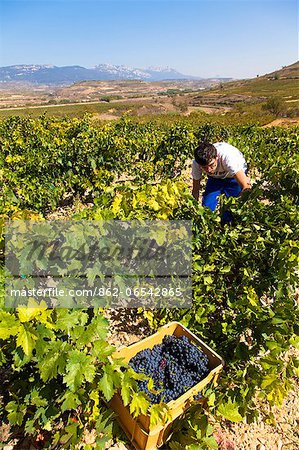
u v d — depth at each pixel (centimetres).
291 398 292
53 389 228
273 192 506
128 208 294
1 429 246
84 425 247
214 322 344
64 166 729
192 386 249
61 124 1073
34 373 235
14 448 238
